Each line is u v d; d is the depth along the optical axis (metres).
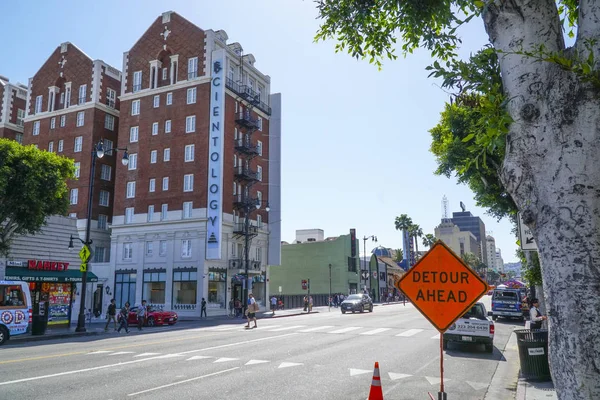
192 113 46.81
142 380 9.89
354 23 8.68
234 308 41.59
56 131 54.59
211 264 43.53
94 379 9.94
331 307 59.38
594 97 3.69
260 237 51.53
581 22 4.05
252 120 49.47
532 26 4.17
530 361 10.31
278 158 54.44
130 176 48.84
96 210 51.44
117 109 55.94
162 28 50.44
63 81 56.28
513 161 4.03
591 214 3.55
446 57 8.12
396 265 101.06
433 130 24.61
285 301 56.91
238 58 50.28
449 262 6.38
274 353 14.36
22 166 23.20
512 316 32.09
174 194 46.03
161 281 44.75
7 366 11.65
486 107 4.20
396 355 14.26
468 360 13.70
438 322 6.27
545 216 3.76
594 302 3.41
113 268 47.38
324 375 10.75
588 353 3.37
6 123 60.19
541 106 3.92
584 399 3.35
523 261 17.56
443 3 7.44
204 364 12.09
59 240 29.75
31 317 21.08
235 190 47.88
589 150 3.64
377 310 47.56
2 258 25.44
